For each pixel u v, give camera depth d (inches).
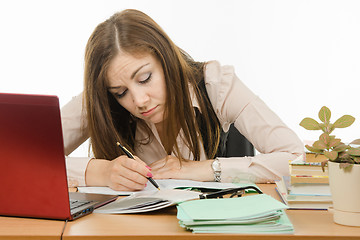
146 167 58.4
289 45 160.1
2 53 159.0
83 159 64.1
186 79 68.9
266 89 161.5
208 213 40.3
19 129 41.6
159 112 66.0
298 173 47.8
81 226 41.5
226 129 77.6
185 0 158.2
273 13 159.3
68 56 160.2
